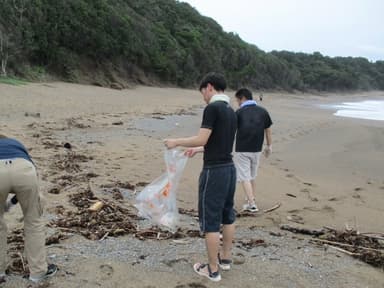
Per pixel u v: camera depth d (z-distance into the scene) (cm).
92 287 343
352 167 1070
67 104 2056
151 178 786
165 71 5425
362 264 423
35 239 344
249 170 623
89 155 951
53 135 1186
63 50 3884
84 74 4047
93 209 532
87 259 391
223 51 7794
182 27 7194
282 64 9600
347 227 572
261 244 464
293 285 366
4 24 3300
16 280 347
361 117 3203
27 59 3547
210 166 354
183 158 406
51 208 540
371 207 697
